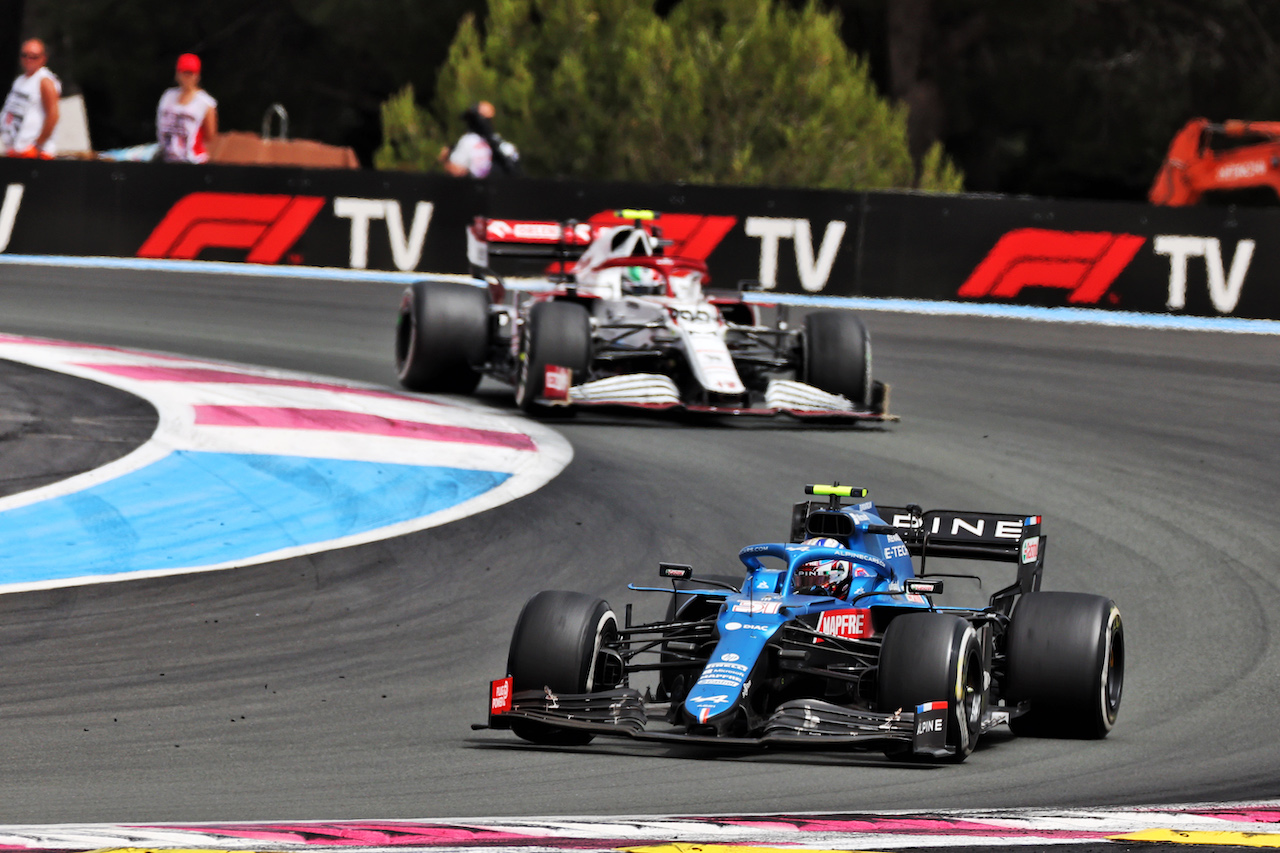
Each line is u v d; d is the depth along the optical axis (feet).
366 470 154.81
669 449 170.30
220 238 295.07
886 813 70.64
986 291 273.54
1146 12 494.59
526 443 169.68
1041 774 82.12
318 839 62.64
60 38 544.21
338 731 89.40
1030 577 100.83
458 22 477.36
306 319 248.32
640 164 338.95
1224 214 265.75
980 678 85.87
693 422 185.78
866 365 181.68
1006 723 95.50
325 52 534.78
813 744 79.46
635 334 184.24
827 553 91.71
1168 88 485.97
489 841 62.80
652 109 336.08
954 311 268.41
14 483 145.18
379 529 138.00
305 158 364.17
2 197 294.05
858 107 341.00
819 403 178.19
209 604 116.78
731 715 80.74
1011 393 208.23
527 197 285.23
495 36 368.89
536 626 86.43
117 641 107.14
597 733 81.10
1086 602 91.71
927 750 80.02
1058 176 525.75
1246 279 266.16
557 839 63.26
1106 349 239.09
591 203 282.56
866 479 160.76
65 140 397.39
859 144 332.39
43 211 294.87
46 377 189.06
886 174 336.08
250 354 220.23
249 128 541.34
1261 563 136.05
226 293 266.98
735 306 190.29
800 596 89.20
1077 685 89.40
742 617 86.12
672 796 74.95
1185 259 267.18
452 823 66.95
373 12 479.82
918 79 506.07
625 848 61.72
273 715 92.38
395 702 96.37
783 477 160.15
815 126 327.06
